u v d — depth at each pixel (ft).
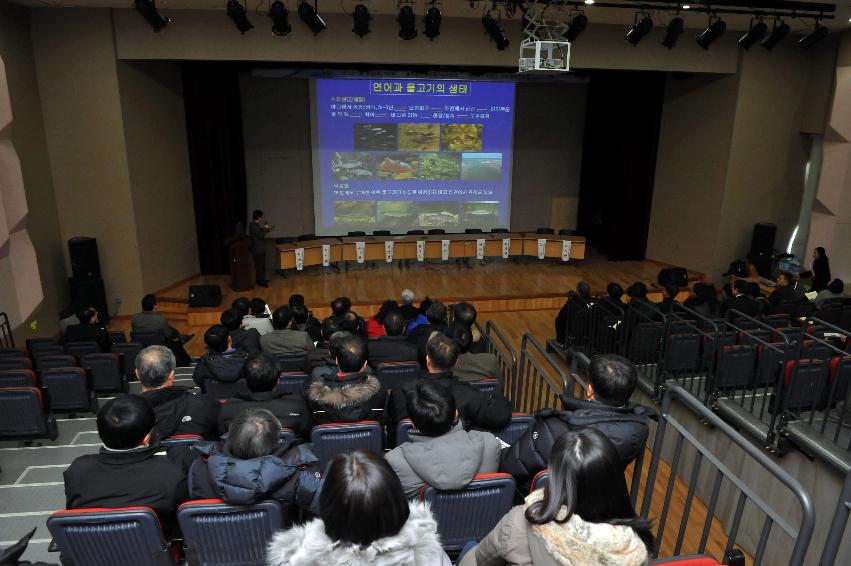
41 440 17.52
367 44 35.12
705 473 18.43
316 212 47.11
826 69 39.14
